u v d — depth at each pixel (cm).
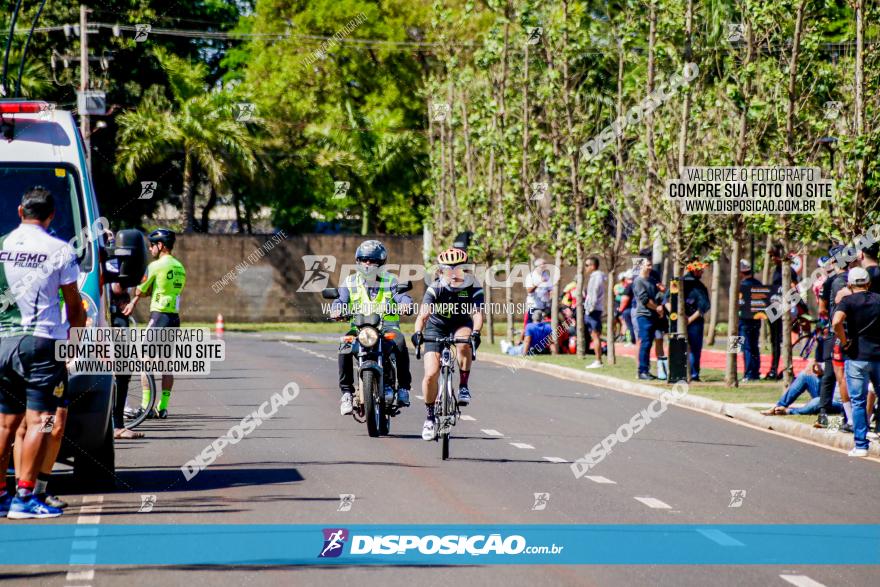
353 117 8450
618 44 4381
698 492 1709
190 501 1583
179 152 7788
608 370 3909
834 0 2989
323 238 7931
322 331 7112
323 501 1588
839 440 2281
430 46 8675
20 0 5047
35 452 1461
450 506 1562
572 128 4497
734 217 3266
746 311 3488
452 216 6156
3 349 1451
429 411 2056
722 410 2803
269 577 1181
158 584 1149
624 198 4384
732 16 3484
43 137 1736
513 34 5044
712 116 3647
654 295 3522
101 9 7475
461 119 6053
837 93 3067
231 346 5516
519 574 1208
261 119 8062
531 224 5188
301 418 2598
